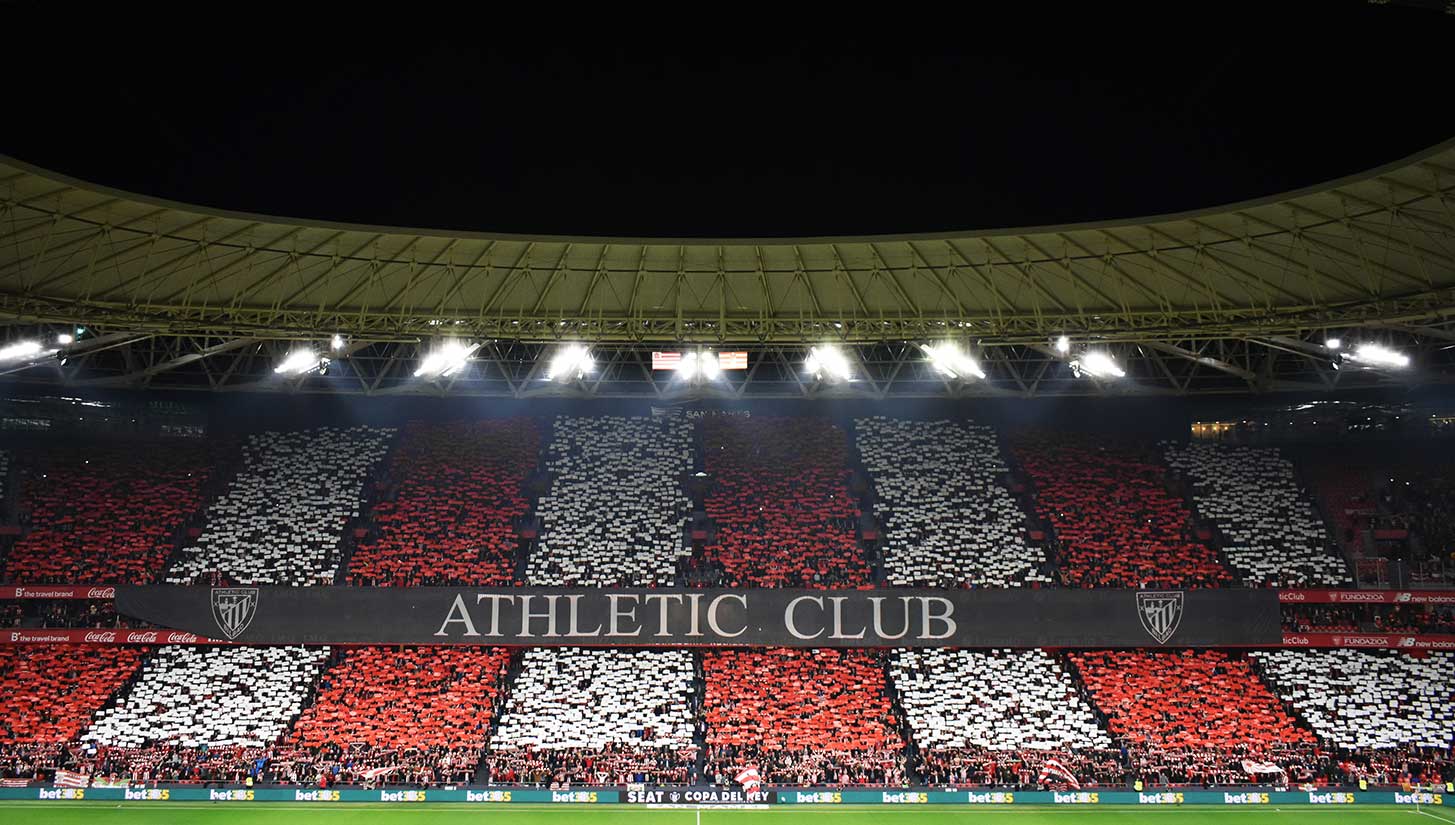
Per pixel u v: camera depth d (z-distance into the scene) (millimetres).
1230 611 51656
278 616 50906
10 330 49844
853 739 47562
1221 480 62125
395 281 42656
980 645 51562
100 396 63219
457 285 40719
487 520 58688
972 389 59969
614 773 45344
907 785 45188
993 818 42438
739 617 51656
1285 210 34062
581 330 45750
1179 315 42562
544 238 36219
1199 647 52531
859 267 41719
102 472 60156
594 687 50406
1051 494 61625
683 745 47000
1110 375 52406
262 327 42062
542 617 51406
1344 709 49156
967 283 43188
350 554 55469
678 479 62875
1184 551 56438
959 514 59906
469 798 44469
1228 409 66125
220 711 48031
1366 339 50469
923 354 59906
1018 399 68562
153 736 46375
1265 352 58219
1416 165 29969
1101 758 46656
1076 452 65438
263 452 63219
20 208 33344
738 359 48188
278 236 36969
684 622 51531
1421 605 53500
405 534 57188
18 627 50438
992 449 65688
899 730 48312
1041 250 38969
